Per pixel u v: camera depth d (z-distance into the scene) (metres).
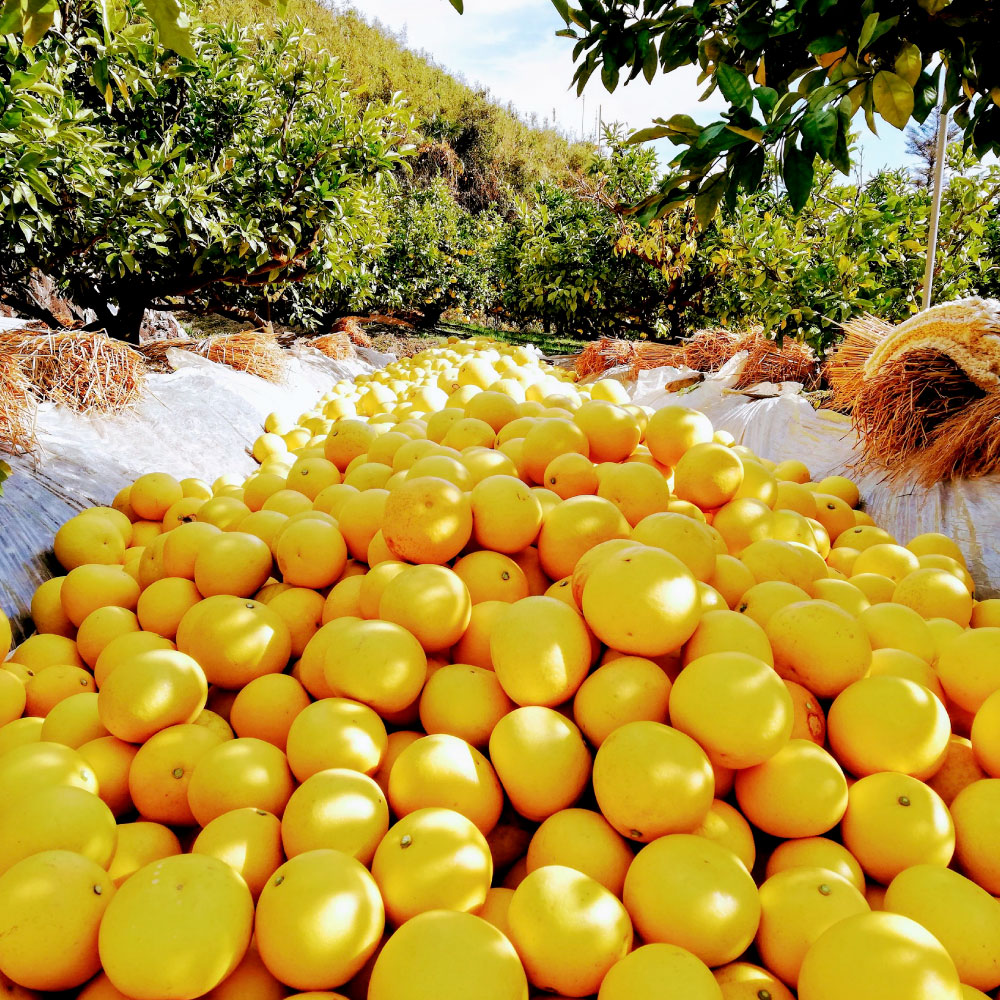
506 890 0.78
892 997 0.61
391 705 0.92
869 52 1.01
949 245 3.87
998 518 1.58
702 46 1.23
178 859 0.71
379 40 21.69
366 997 0.72
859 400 1.96
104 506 1.70
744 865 0.77
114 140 3.47
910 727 0.83
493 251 8.26
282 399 3.25
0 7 0.87
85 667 1.21
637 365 4.23
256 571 1.19
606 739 0.81
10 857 0.75
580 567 0.97
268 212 3.96
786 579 1.11
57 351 2.24
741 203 5.07
